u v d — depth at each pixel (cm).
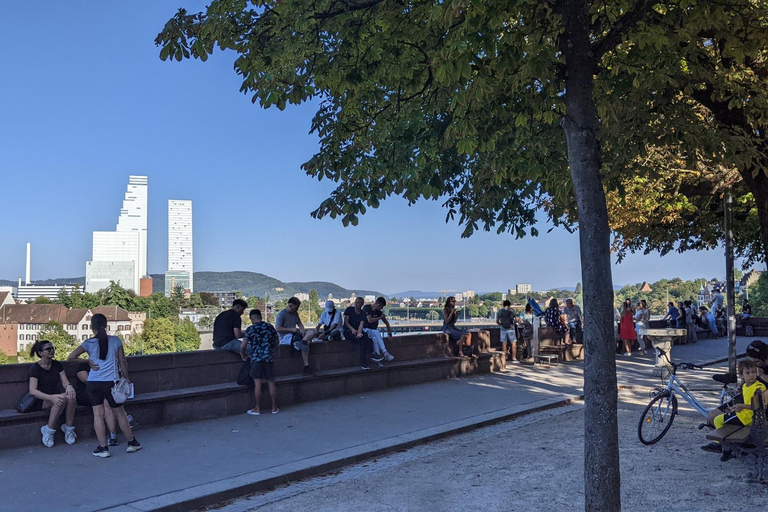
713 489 652
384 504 642
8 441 847
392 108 997
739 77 1079
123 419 846
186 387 1086
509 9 591
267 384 1152
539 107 834
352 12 812
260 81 799
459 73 616
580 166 518
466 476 738
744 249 2273
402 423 1046
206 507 664
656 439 871
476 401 1263
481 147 848
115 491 679
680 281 9800
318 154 1012
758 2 896
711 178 1405
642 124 952
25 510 620
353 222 989
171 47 792
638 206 1702
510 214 1173
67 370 911
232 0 745
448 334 1675
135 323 16462
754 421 681
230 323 1159
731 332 1418
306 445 891
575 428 1005
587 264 504
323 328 1401
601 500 486
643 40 749
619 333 2178
